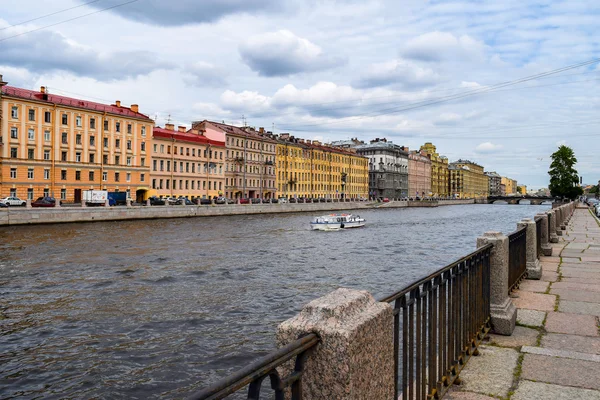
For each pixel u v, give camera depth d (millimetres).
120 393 9789
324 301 2352
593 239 18453
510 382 4559
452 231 51406
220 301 17078
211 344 12547
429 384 4055
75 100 66500
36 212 44094
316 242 38438
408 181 165875
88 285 19547
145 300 17109
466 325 5082
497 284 6199
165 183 77250
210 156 85750
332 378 2133
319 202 94250
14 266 23688
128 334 13320
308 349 2152
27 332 13438
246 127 100438
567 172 84625
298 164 109062
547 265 11656
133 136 71625
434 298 4145
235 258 27906
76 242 33438
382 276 22656
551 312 7113
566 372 4789
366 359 2285
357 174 135375
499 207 146500
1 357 11586
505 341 5801
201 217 63375
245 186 91188
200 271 23219
